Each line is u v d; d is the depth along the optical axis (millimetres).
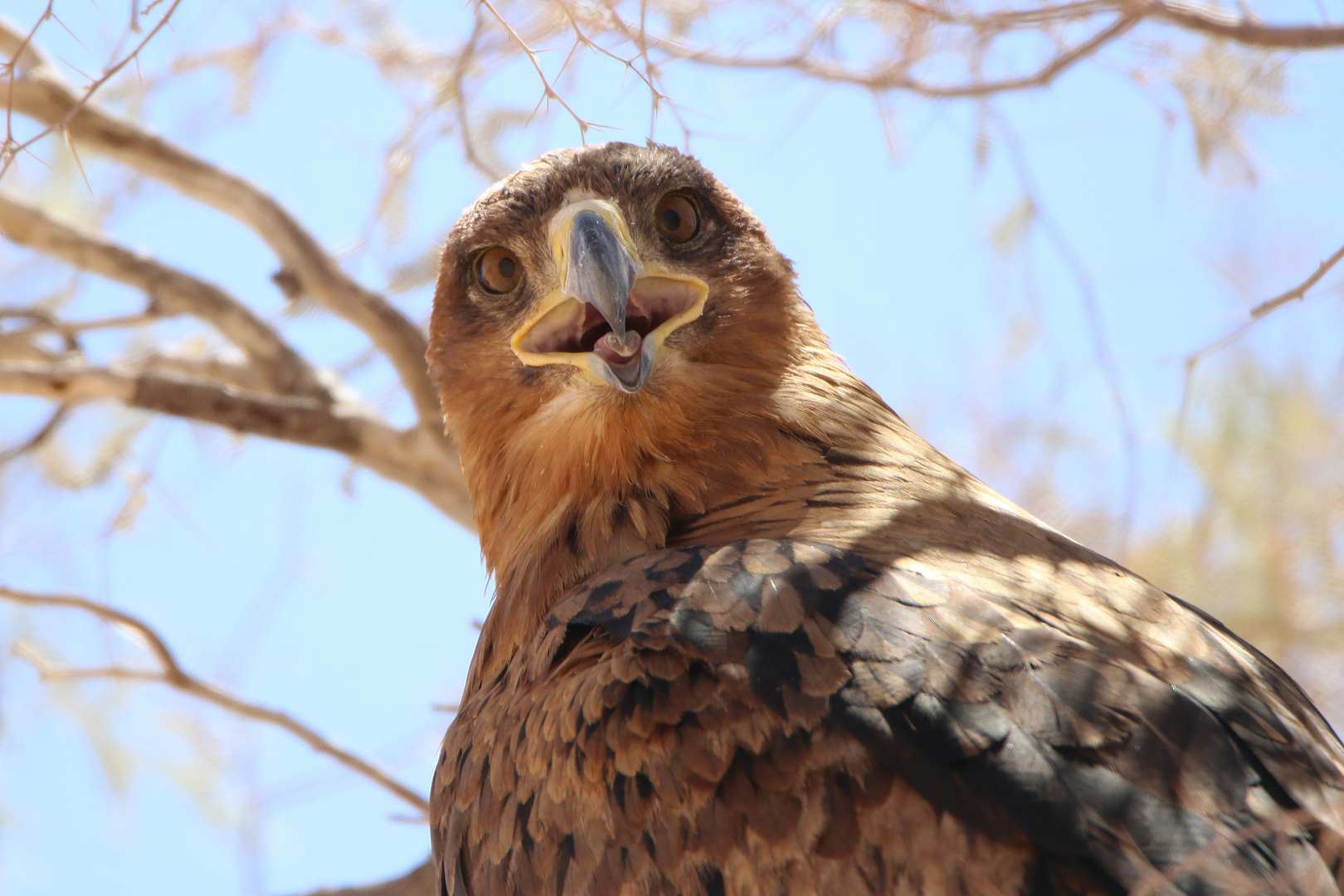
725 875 7297
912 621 7574
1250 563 14453
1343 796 7492
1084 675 7262
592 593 8625
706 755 7500
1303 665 14383
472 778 8562
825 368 10398
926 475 9672
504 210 10578
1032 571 8328
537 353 10336
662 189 10430
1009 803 6859
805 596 7789
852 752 7227
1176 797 6871
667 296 10195
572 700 7996
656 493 9703
